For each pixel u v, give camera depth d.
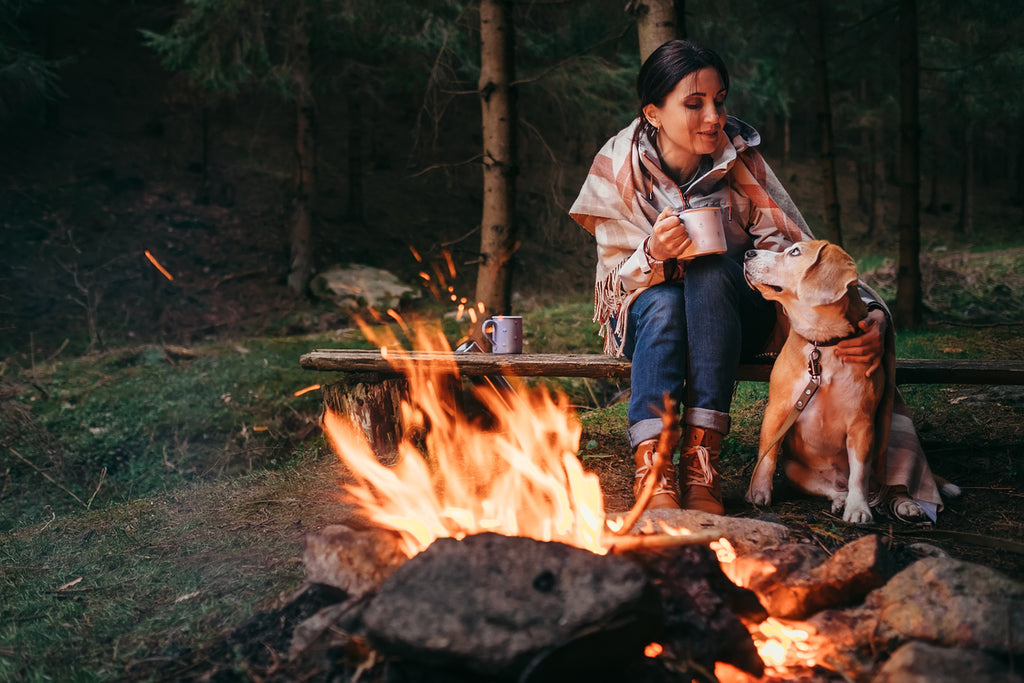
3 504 5.37
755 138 3.19
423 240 16.55
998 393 4.45
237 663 1.88
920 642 1.75
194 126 17.80
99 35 21.75
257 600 2.32
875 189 22.12
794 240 3.16
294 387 7.74
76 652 2.20
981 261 13.30
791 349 2.80
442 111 6.61
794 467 2.97
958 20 9.81
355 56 13.11
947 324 8.64
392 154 20.56
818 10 9.23
